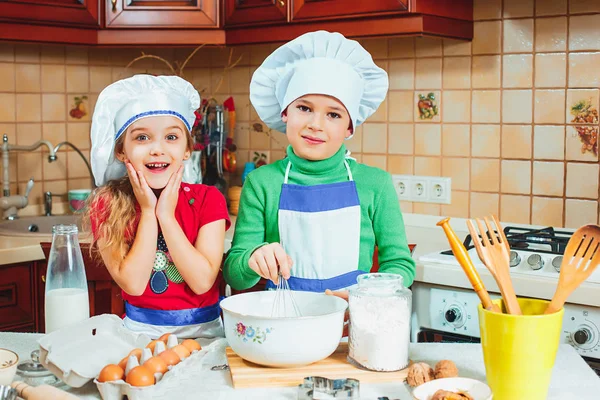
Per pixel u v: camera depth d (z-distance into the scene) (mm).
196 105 1502
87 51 2967
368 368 1173
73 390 1122
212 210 1486
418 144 2617
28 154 2838
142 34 2596
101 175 1460
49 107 2879
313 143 1484
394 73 2645
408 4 2168
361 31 2291
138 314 1448
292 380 1127
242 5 2520
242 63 3037
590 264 1070
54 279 1328
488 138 2467
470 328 1880
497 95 2434
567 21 2281
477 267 1861
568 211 2334
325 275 1523
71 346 1209
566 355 1285
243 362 1196
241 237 1540
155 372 1092
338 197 1528
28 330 2334
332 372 1161
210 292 1483
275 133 2982
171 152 1382
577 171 2307
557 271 1808
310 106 1469
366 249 1558
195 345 1194
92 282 1741
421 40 2572
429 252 2137
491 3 2410
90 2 2535
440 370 1097
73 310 1318
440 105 2553
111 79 3047
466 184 2525
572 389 1123
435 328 1943
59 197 2936
